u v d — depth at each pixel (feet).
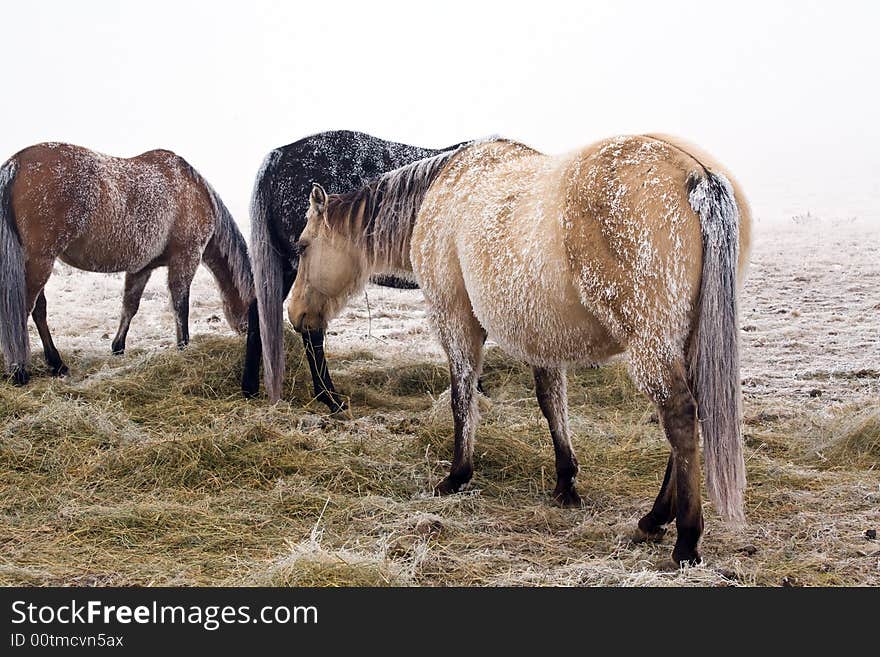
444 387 25.50
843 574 13.71
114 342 28.91
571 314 14.17
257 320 24.54
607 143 14.12
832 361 27.22
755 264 47.55
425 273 17.66
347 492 17.70
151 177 27.68
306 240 21.17
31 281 24.77
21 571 13.82
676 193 12.96
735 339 12.67
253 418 20.95
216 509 16.63
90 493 17.17
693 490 13.33
